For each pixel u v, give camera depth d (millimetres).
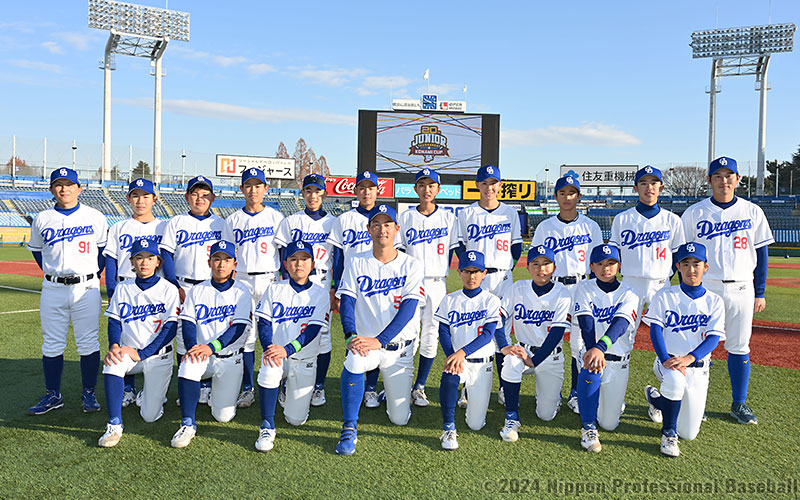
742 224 4465
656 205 4832
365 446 3811
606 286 4215
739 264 4430
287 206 45344
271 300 4176
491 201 5223
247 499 3031
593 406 3822
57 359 4449
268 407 3805
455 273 17188
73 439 3867
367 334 4246
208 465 3465
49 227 4379
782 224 35906
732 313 4441
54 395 4473
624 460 3611
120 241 4957
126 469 3396
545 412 4348
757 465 3539
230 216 5254
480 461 3578
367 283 4203
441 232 5254
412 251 5230
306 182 5324
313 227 5309
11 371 5508
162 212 39656
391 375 4094
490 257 5133
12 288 12086
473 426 4145
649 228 4727
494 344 4180
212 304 4246
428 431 4117
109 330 4109
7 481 3225
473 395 4059
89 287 4531
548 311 4258
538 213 43875
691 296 4051
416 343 4340
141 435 3959
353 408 3795
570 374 5785
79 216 4543
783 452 3746
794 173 56406
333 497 3066
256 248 5137
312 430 4105
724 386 5285
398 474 3369
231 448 3744
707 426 4234
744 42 41969
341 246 5234
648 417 4441
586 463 3561
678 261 4090
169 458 3566
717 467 3506
